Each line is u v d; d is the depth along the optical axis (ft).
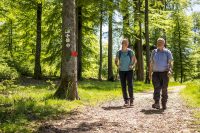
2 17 84.84
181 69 202.80
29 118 28.43
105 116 31.55
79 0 84.02
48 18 95.91
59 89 42.55
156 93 37.06
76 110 34.37
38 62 94.12
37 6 94.89
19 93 47.62
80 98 43.32
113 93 56.54
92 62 132.98
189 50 204.64
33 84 69.77
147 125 27.32
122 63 40.09
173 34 200.13
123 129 25.66
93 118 30.12
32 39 121.08
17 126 24.71
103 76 220.23
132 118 30.71
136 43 127.95
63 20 42.75
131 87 39.88
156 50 37.83
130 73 40.04
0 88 51.29
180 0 120.37
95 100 44.19
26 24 105.60
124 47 40.32
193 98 47.32
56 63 116.88
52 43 106.83
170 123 28.19
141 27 112.68
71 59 42.42
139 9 106.83
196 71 215.72
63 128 25.55
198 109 35.96
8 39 136.26
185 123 28.04
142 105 40.91
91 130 25.09
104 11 95.35
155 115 32.53
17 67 102.83
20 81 76.64
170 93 61.11
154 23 108.47
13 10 84.58
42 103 36.65
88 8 96.27
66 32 42.45
